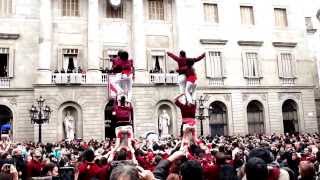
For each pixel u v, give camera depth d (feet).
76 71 135.03
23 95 134.10
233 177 34.65
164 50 148.97
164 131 138.31
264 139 107.86
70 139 125.39
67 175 55.01
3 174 26.22
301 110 160.56
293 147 70.38
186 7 152.56
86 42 141.18
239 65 155.94
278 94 158.30
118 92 44.04
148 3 150.92
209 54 153.28
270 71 159.53
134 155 41.55
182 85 45.50
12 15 138.10
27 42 137.69
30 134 132.36
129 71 44.93
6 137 86.02
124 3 147.95
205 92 149.07
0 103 132.05
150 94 138.62
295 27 167.12
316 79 187.11
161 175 19.86
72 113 133.28
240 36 158.71
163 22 151.02
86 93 133.39
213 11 157.79
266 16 163.73
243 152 56.39
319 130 178.81
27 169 55.21
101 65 140.87
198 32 153.38
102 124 133.08
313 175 26.35
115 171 13.32
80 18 142.41
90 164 37.22
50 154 74.64
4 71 136.05
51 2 139.44
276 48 162.40
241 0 161.68
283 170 22.86
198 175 18.33
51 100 130.21
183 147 41.57
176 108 141.08
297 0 169.48
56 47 138.62
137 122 135.54
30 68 136.26
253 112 156.97
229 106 151.33
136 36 142.31
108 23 144.56
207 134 144.97
